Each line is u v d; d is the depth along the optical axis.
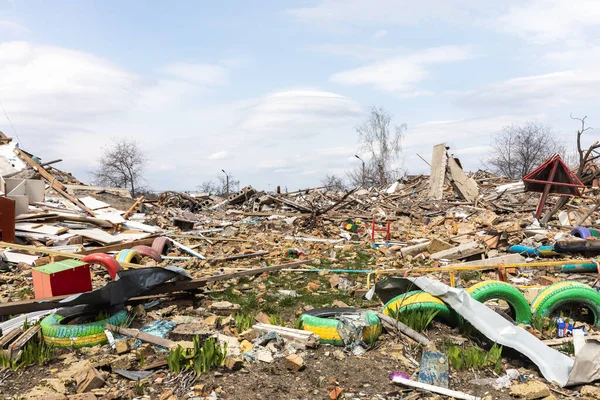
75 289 8.03
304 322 7.12
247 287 10.59
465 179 32.53
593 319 7.94
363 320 6.88
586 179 24.61
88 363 6.07
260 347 6.53
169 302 8.93
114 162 53.75
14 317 7.70
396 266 13.49
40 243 15.05
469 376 5.99
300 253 14.90
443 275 11.89
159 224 21.67
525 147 57.41
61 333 6.57
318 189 35.22
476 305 7.00
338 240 18.58
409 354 6.55
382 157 61.25
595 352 5.75
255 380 5.73
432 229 21.94
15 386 5.62
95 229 17.47
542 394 5.36
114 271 8.20
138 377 5.71
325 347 6.75
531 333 7.11
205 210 30.59
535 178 19.81
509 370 6.07
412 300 7.44
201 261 13.42
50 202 20.69
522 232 17.77
